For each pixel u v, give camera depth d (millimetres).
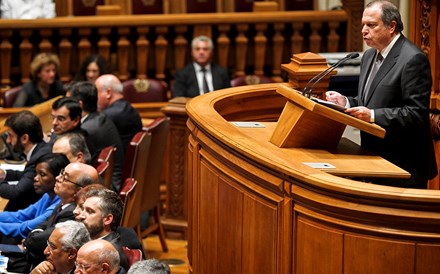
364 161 6180
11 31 14461
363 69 7422
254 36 15078
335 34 14656
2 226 8648
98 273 6391
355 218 5371
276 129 6559
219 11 15609
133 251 7090
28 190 9352
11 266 7934
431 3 8594
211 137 6863
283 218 5828
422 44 8812
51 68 12945
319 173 5602
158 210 10930
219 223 6789
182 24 14719
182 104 11078
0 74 14609
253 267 6230
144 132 10055
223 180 6664
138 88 13656
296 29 14766
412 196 5184
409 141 6965
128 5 15914
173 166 11250
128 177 9828
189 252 7812
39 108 11805
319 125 6379
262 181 6055
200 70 13656
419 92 6906
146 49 14727
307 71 8359
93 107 10734
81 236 7102
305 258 5691
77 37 14891
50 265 7117
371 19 7035
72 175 8180
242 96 8273
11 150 10586
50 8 15047
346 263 5434
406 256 5270
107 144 10641
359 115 6613
